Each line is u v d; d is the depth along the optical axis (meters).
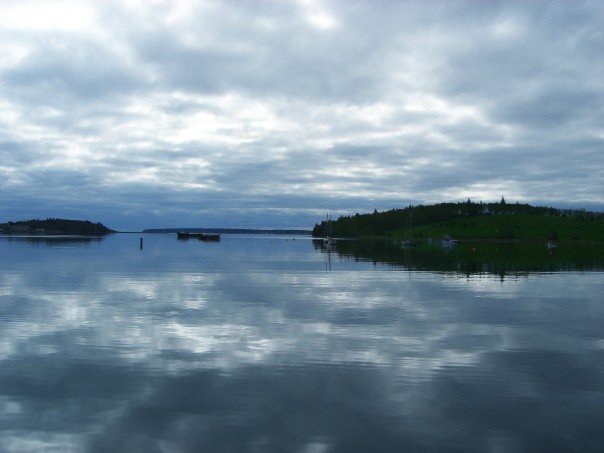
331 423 9.12
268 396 10.43
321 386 11.05
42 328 16.69
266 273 36.94
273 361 12.92
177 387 10.95
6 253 63.66
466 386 11.10
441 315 19.31
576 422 9.23
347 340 15.14
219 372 11.99
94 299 23.08
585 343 14.93
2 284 28.80
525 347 14.42
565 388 11.00
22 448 8.20
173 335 15.73
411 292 26.08
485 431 8.83
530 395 10.56
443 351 13.95
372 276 34.91
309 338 15.39
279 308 20.77
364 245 114.88
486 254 70.69
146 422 9.14
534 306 21.55
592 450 8.16
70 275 34.31
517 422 9.22
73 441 8.43
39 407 9.84
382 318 18.64
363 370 12.20
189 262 48.66
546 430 8.89
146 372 11.97
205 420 9.23
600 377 11.75
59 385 11.05
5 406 9.88
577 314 19.66
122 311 19.92
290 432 8.74
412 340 15.18
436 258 58.69
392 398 10.35
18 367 12.34
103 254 62.72
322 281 31.41
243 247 96.44
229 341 14.98
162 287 27.75
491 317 18.94
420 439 8.51
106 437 8.57
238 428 8.90
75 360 12.95
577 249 93.19
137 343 14.70
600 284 30.08
